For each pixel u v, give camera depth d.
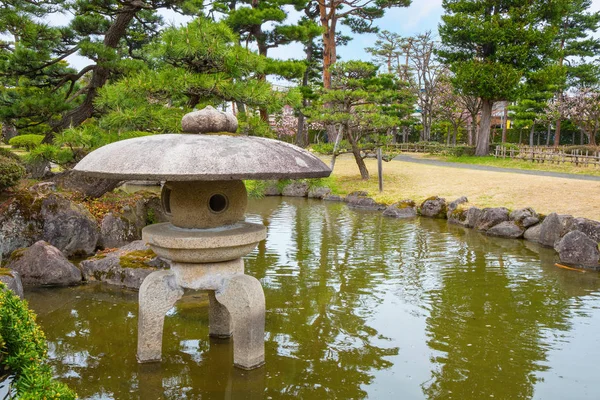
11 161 11.70
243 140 4.27
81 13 12.98
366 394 4.20
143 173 3.71
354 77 19.73
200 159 3.79
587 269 8.72
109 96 8.48
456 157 29.17
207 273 4.59
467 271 8.49
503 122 39.81
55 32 12.46
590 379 4.53
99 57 11.53
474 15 26.67
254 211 16.03
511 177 18.55
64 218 8.73
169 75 8.20
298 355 4.98
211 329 5.41
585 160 22.33
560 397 4.19
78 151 9.58
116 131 8.83
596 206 12.27
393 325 5.89
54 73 13.71
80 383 4.31
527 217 11.77
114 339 5.32
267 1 19.20
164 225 4.80
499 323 5.99
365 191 18.56
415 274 8.26
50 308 6.29
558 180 16.97
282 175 3.97
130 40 16.27
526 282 7.83
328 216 15.06
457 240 11.33
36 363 3.04
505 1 26.81
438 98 38.00
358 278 7.96
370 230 12.62
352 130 20.45
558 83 36.50
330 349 5.16
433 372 4.65
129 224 9.95
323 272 8.33
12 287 5.74
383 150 21.73
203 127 4.62
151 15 15.07
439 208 14.84
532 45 26.50
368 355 5.02
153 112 8.32
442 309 6.49
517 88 26.53
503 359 4.96
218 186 4.45
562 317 6.21
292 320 6.01
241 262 4.81
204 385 4.31
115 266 7.42
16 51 12.19
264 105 8.64
